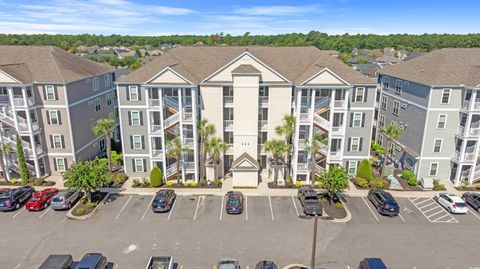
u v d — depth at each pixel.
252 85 39.25
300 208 35.75
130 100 41.06
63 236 30.45
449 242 29.95
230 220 33.34
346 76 40.97
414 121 43.06
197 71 42.88
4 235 30.50
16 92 41.69
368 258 25.89
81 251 28.33
